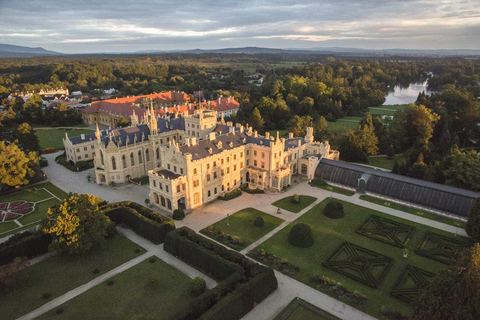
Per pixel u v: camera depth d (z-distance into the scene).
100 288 71.25
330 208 102.25
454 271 49.34
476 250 46.66
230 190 121.88
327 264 78.38
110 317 63.31
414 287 70.94
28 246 80.75
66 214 77.75
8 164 118.31
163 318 62.88
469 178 111.06
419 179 116.38
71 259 81.50
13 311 64.75
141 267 78.56
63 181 131.25
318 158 134.12
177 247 81.88
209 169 111.56
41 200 114.06
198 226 96.88
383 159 158.25
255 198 115.94
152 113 139.75
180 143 154.12
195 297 68.19
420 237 90.94
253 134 136.25
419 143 154.38
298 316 62.69
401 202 111.56
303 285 72.00
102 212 84.44
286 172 123.44
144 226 90.88
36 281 73.31
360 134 156.50
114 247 86.94
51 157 161.50
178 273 76.56
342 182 125.25
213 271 75.00
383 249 85.44
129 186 127.12
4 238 90.25
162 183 104.44
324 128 184.75
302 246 86.00
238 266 71.06
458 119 178.62
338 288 70.25
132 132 136.75
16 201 112.81
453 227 95.94
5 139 190.25
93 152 155.88
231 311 60.81
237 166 123.38
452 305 45.78
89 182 130.62
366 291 70.06
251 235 92.12
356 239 90.12
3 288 70.75
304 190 122.31
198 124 141.25
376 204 110.81
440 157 156.75
